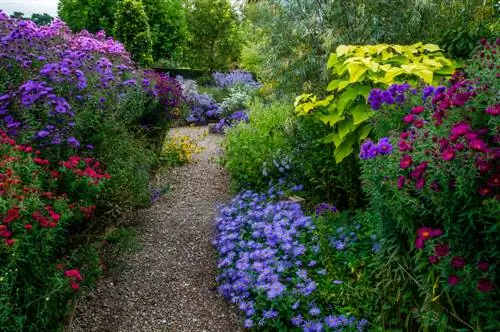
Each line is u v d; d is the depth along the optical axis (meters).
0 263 2.13
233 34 18.69
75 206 3.08
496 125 1.86
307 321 2.55
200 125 11.02
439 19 5.31
